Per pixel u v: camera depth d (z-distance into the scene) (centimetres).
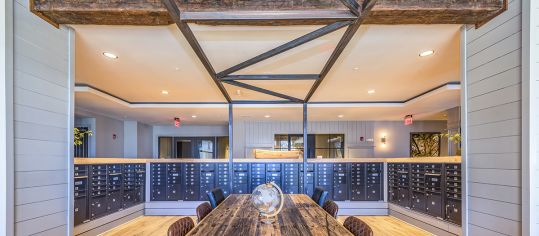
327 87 509
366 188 619
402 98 608
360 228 198
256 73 412
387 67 390
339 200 616
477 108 236
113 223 508
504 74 212
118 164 523
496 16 219
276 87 502
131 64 372
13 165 196
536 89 192
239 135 962
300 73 416
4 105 191
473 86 241
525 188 193
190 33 227
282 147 973
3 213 188
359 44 308
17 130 201
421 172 496
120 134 877
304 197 356
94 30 270
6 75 193
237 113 764
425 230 489
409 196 535
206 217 247
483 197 229
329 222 230
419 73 420
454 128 656
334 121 956
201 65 379
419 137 965
